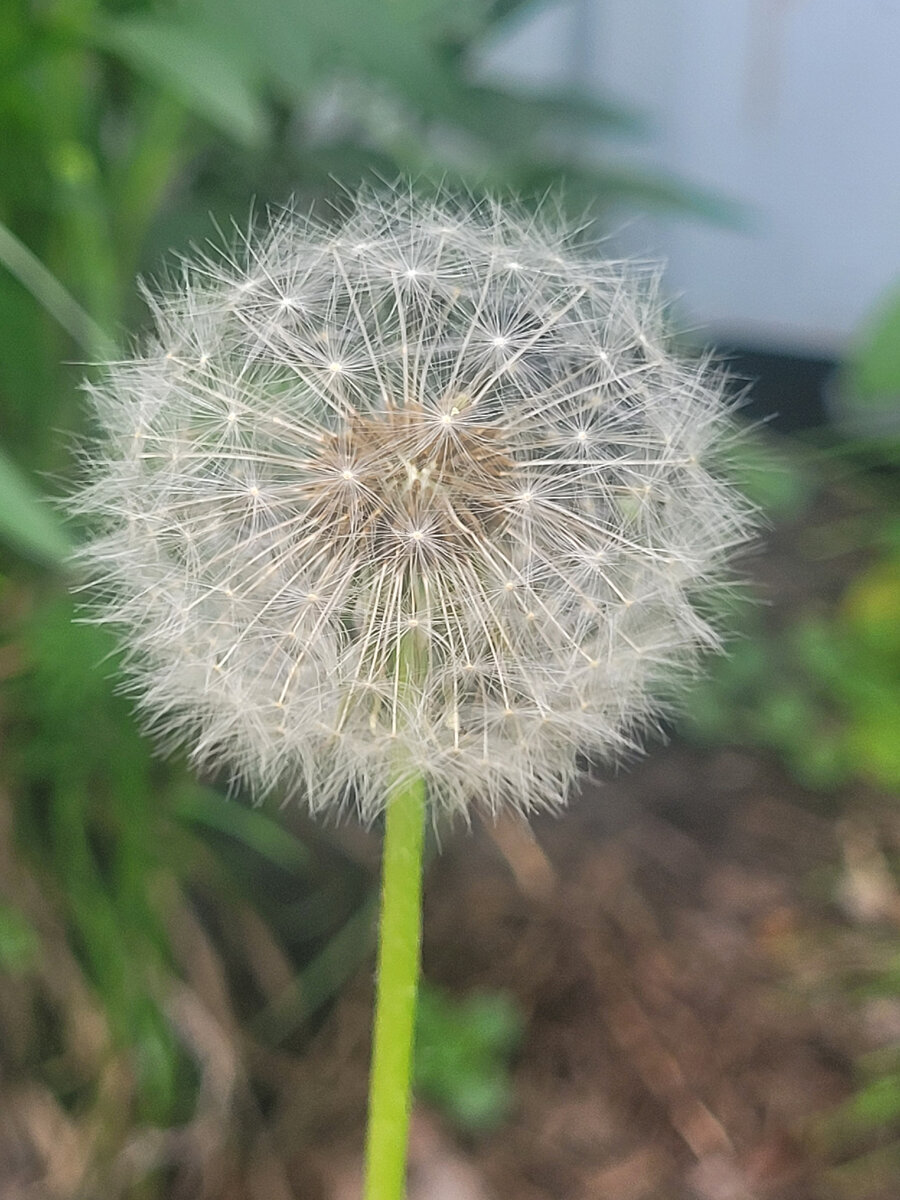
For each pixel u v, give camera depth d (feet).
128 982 0.34
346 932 0.40
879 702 0.44
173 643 0.25
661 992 0.40
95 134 0.40
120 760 0.35
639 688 0.26
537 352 0.25
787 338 0.64
